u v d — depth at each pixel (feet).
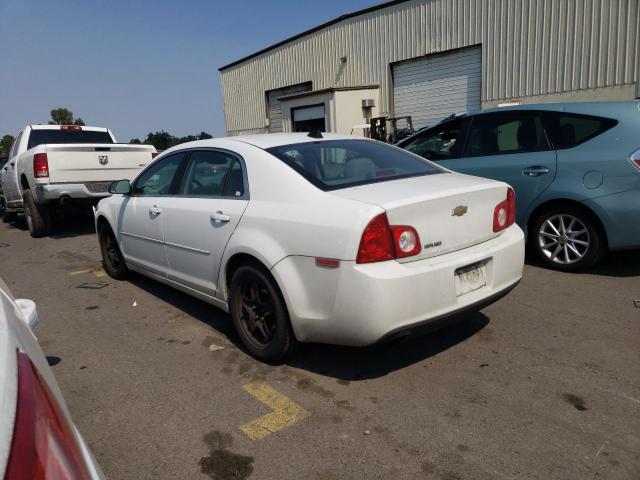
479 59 48.67
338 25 61.98
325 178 11.38
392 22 55.62
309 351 12.57
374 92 58.85
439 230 10.35
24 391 4.08
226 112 87.76
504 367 11.38
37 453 3.66
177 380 11.48
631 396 10.04
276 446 8.97
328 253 9.91
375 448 8.79
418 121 55.52
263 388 10.96
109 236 19.38
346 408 10.05
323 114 60.70
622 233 16.17
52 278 20.72
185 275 14.39
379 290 9.44
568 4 41.81
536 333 13.02
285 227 10.78
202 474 8.34
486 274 11.18
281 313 11.14
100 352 13.16
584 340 12.52
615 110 16.57
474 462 8.34
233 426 9.62
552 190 17.19
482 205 11.28
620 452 8.45
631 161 15.76
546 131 17.63
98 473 4.72
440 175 12.47
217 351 12.91
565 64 42.68
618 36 39.55
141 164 30.17
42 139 32.96
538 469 8.12
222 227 12.50
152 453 8.92
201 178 14.06
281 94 74.74
